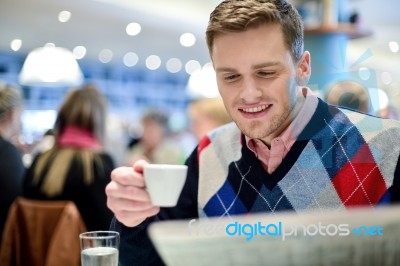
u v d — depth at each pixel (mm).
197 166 1180
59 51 4430
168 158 4020
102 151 1987
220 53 919
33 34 7156
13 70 8719
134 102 10891
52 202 1852
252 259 583
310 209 1002
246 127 953
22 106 2492
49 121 8836
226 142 1150
